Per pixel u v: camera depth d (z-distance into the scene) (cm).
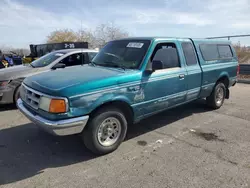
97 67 396
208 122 495
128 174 294
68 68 409
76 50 680
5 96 560
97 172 299
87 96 300
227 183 274
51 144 383
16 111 564
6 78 557
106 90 318
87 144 330
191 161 326
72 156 343
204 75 500
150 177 287
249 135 423
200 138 409
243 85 994
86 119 304
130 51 402
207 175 290
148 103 382
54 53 683
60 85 297
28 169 307
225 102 675
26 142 390
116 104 346
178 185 270
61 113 285
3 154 348
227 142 391
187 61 459
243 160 329
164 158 335
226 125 476
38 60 677
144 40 407
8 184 273
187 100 478
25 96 350
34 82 334
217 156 341
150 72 372
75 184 273
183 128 459
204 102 662
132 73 353
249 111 579
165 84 404
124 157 339
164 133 432
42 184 274
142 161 327
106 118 332
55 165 318
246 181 278
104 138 341
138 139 403
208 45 529
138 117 379
